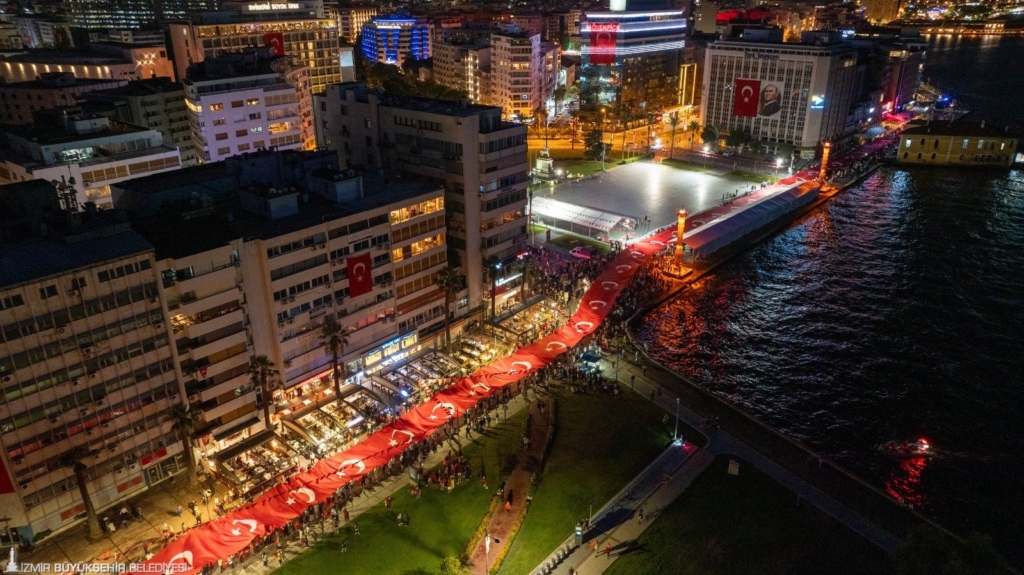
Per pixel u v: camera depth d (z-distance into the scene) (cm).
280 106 17850
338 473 8400
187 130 19062
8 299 6881
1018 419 10725
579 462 9156
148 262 7812
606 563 7588
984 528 8569
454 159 11606
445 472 8794
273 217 9594
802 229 18800
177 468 8850
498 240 12556
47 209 8506
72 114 13962
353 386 10500
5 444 7169
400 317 11125
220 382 8925
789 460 9256
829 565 7544
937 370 12044
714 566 7562
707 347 12769
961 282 15500
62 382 7456
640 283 14550
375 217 10225
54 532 7881
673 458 9238
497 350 11775
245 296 8956
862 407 11025
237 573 7431
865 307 14325
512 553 7694
